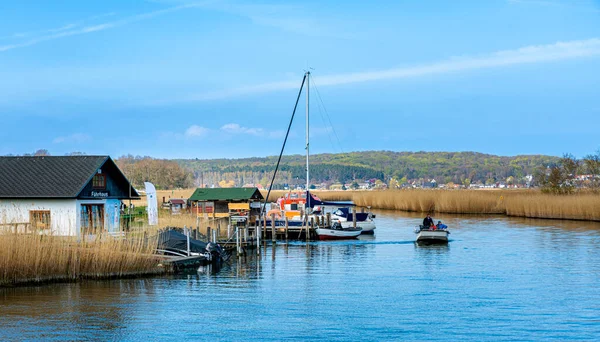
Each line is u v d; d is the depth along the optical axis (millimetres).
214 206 67688
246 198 67312
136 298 29953
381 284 34781
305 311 28047
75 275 33062
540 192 95938
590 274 37812
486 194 96438
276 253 49469
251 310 28141
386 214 95312
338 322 26188
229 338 23844
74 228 43219
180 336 24031
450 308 28703
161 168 167750
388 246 54094
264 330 24906
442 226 56781
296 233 60625
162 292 31578
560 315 27359
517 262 43156
